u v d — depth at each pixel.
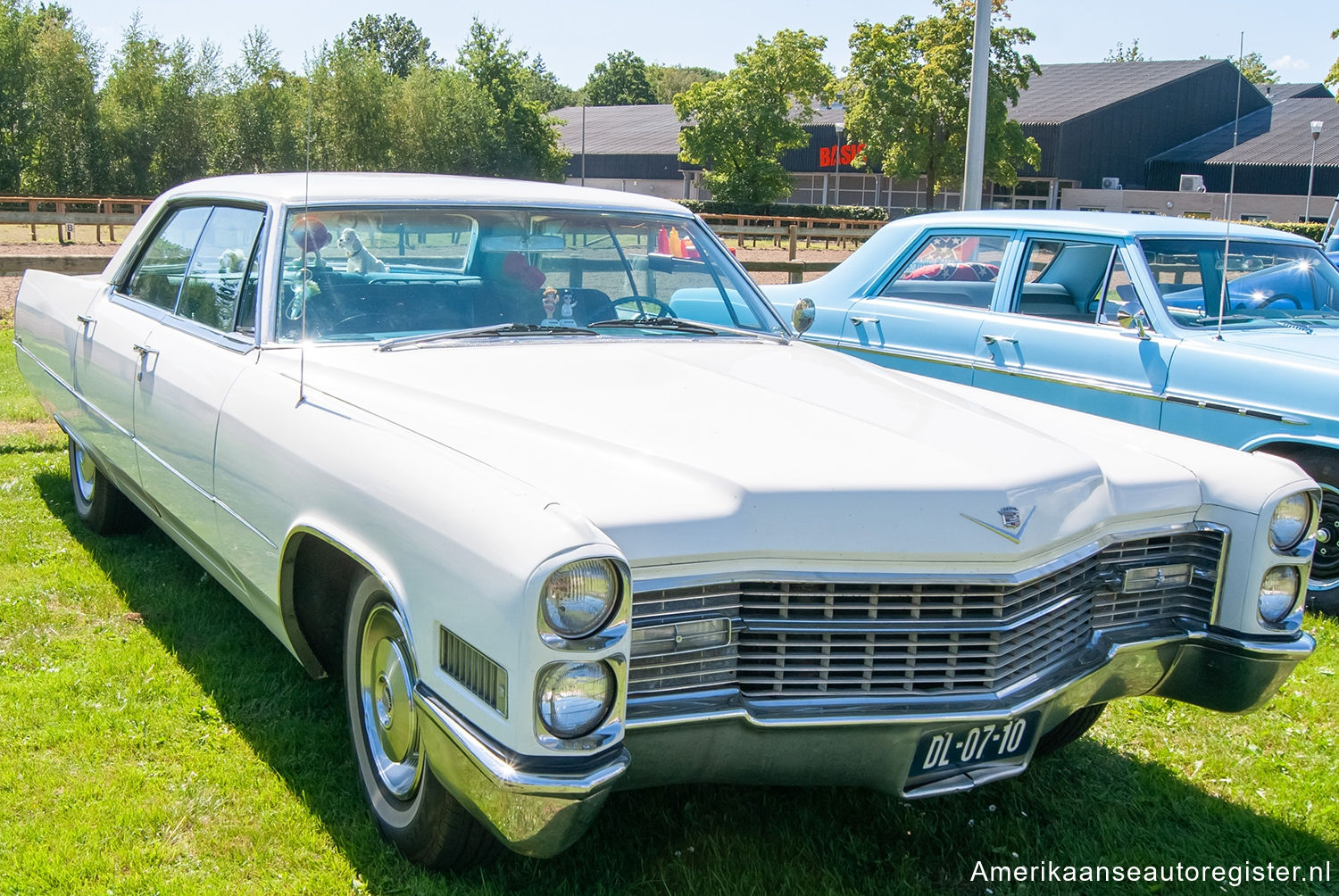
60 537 5.08
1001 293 6.03
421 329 3.42
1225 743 3.68
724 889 2.69
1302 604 2.98
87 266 8.86
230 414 3.22
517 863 2.73
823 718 2.36
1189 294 5.57
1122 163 49.22
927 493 2.47
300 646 3.09
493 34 54.72
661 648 2.29
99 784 3.04
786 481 2.43
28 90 42.84
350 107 48.06
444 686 2.27
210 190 4.10
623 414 2.76
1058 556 2.62
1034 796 3.26
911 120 39.47
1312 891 2.88
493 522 2.20
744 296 4.13
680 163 58.38
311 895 2.61
